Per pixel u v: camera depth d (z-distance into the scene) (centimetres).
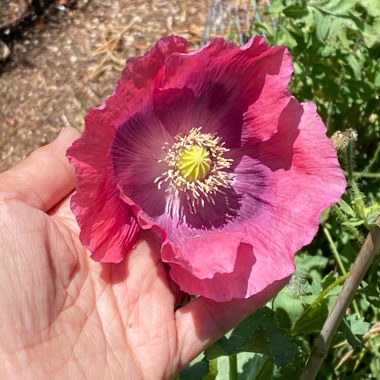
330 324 17
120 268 17
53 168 18
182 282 15
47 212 18
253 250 15
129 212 16
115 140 15
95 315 17
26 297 16
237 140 16
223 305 16
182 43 14
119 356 16
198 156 16
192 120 16
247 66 15
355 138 16
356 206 16
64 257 16
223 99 16
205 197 17
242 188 16
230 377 18
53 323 16
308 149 16
